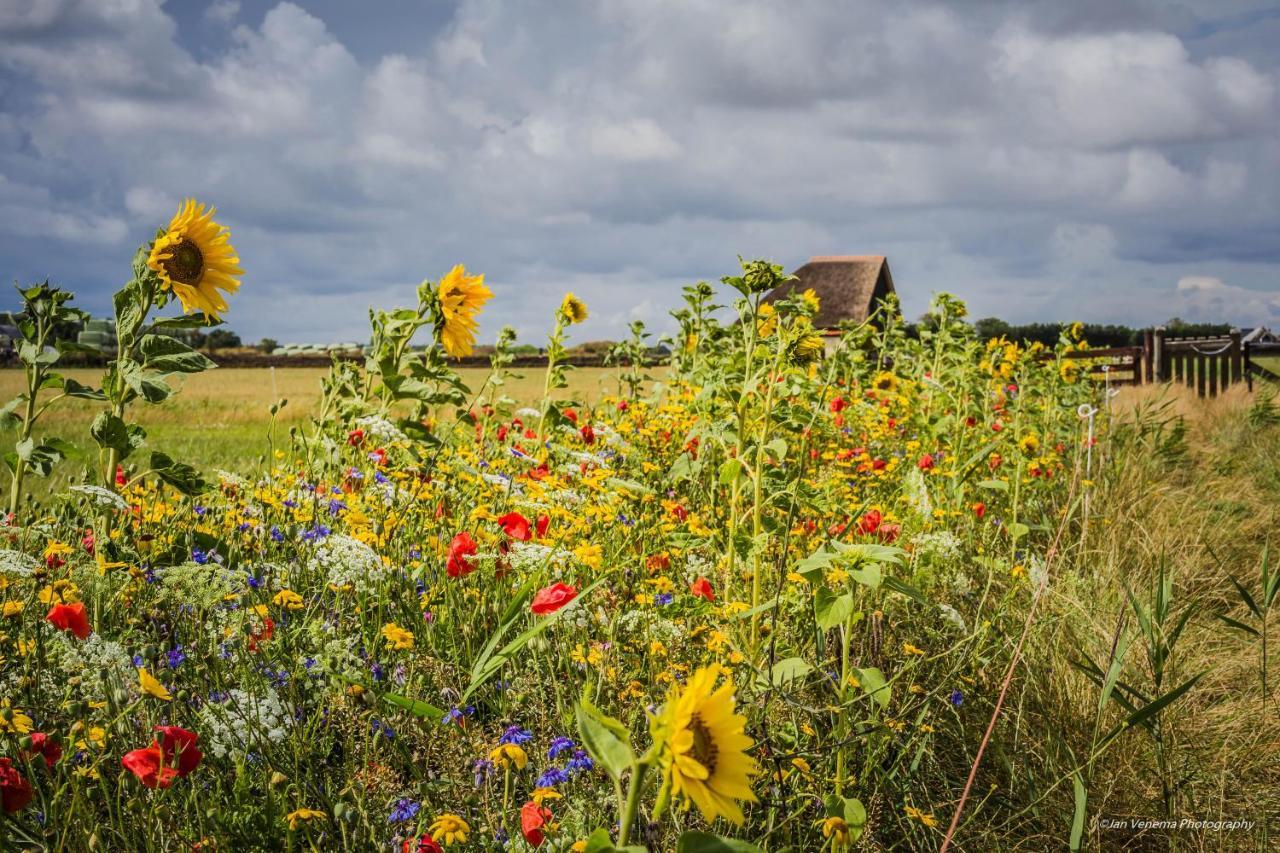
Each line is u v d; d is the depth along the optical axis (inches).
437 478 173.2
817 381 197.5
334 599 121.9
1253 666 150.7
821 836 96.3
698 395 165.9
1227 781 124.1
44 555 111.0
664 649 111.7
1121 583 175.6
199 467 263.7
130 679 87.7
